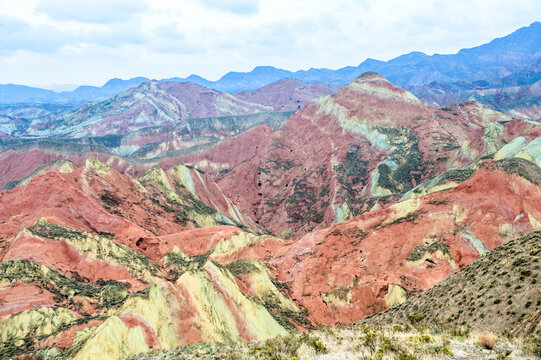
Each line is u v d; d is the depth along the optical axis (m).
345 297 63.72
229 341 45.25
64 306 57.31
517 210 67.38
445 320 31.55
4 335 49.59
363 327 24.83
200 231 90.94
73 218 83.12
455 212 70.88
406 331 23.84
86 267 70.25
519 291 28.30
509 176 70.62
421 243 68.81
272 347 19.06
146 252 83.19
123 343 40.31
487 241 65.88
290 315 58.62
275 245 81.94
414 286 63.16
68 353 40.09
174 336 44.62
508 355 17.39
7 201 86.50
